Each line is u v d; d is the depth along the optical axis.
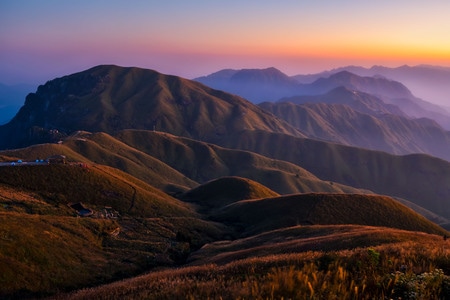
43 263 47.47
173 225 89.06
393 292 7.72
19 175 96.00
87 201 95.94
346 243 35.25
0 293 38.00
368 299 7.71
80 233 64.38
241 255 39.88
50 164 105.81
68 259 52.12
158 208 104.31
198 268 20.39
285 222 94.94
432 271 8.73
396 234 37.41
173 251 66.62
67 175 103.69
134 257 60.53
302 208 101.75
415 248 14.23
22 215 63.09
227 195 150.25
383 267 10.41
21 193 87.69
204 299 9.18
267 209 106.31
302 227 60.16
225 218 110.00
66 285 44.94
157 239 75.69
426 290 7.70
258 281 10.09
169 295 10.61
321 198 105.44
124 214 93.94
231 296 8.84
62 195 94.25
